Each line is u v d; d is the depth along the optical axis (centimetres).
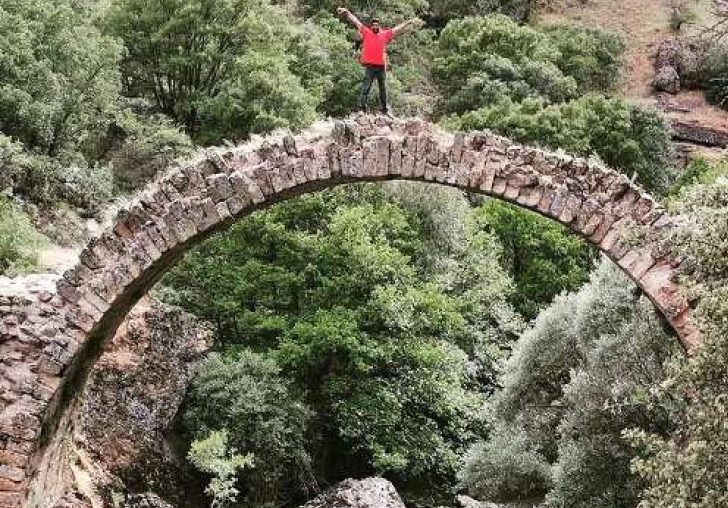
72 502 1270
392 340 2198
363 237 2225
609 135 4075
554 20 5712
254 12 3322
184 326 1989
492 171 1016
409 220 2567
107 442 1612
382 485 1939
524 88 4578
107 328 1052
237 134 3028
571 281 3159
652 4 5800
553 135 3900
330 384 2116
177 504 1744
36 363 959
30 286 998
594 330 1758
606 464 1584
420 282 2452
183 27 3234
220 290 2222
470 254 2741
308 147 1022
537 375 1947
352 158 1019
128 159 2741
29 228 1714
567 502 1617
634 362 1588
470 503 1972
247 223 2244
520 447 1941
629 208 992
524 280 3231
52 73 2327
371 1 4684
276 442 1922
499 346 2647
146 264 989
